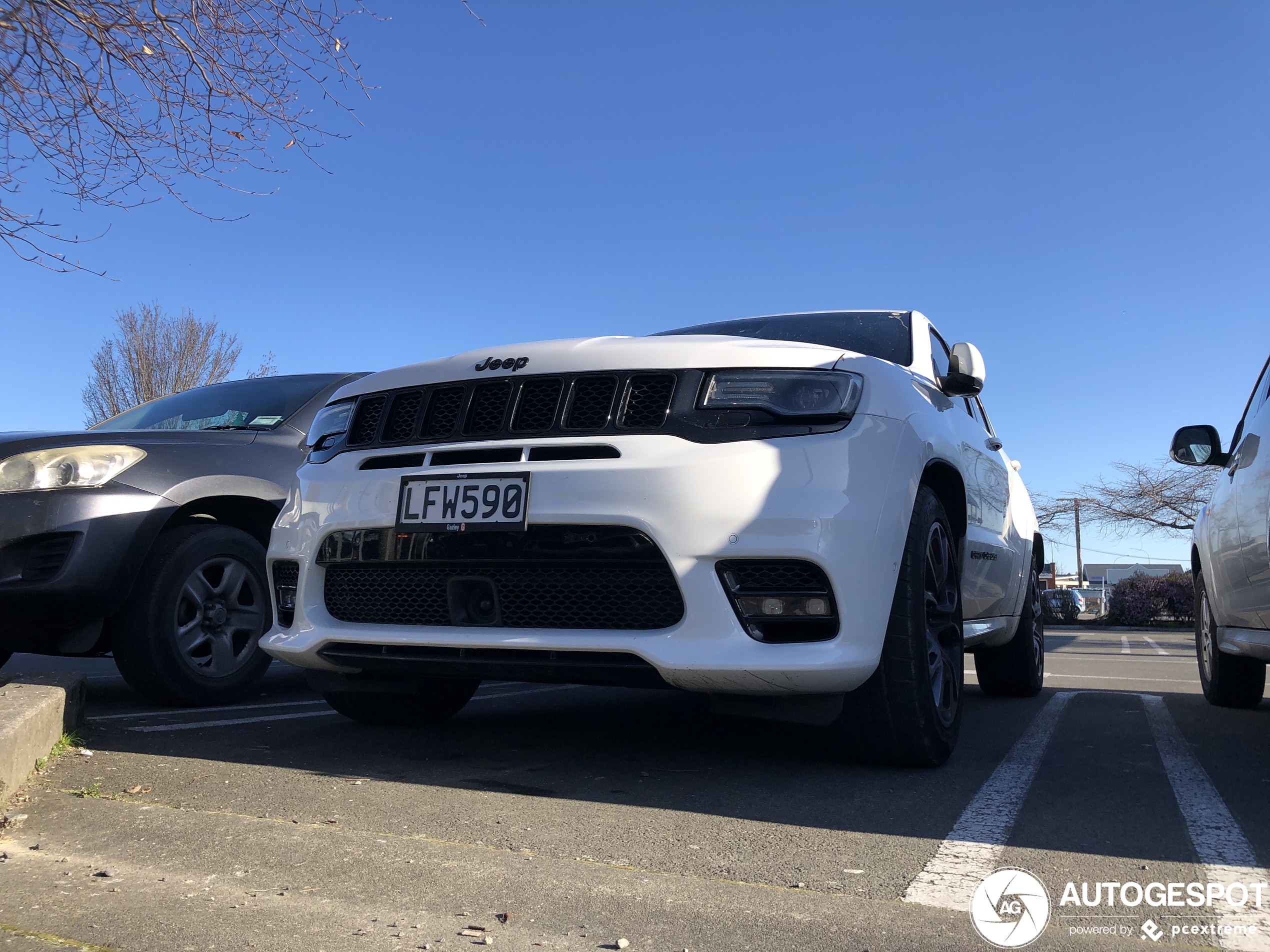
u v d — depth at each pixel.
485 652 2.71
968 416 3.99
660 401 2.67
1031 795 2.51
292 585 3.17
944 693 2.97
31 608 3.56
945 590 3.01
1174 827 2.21
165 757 2.89
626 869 1.90
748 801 2.43
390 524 2.85
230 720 3.66
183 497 3.92
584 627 2.64
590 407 2.72
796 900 1.74
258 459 4.27
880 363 2.90
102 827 2.15
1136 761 3.01
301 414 4.62
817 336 3.84
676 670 2.47
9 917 1.63
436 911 1.67
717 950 1.52
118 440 3.94
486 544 2.69
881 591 2.56
